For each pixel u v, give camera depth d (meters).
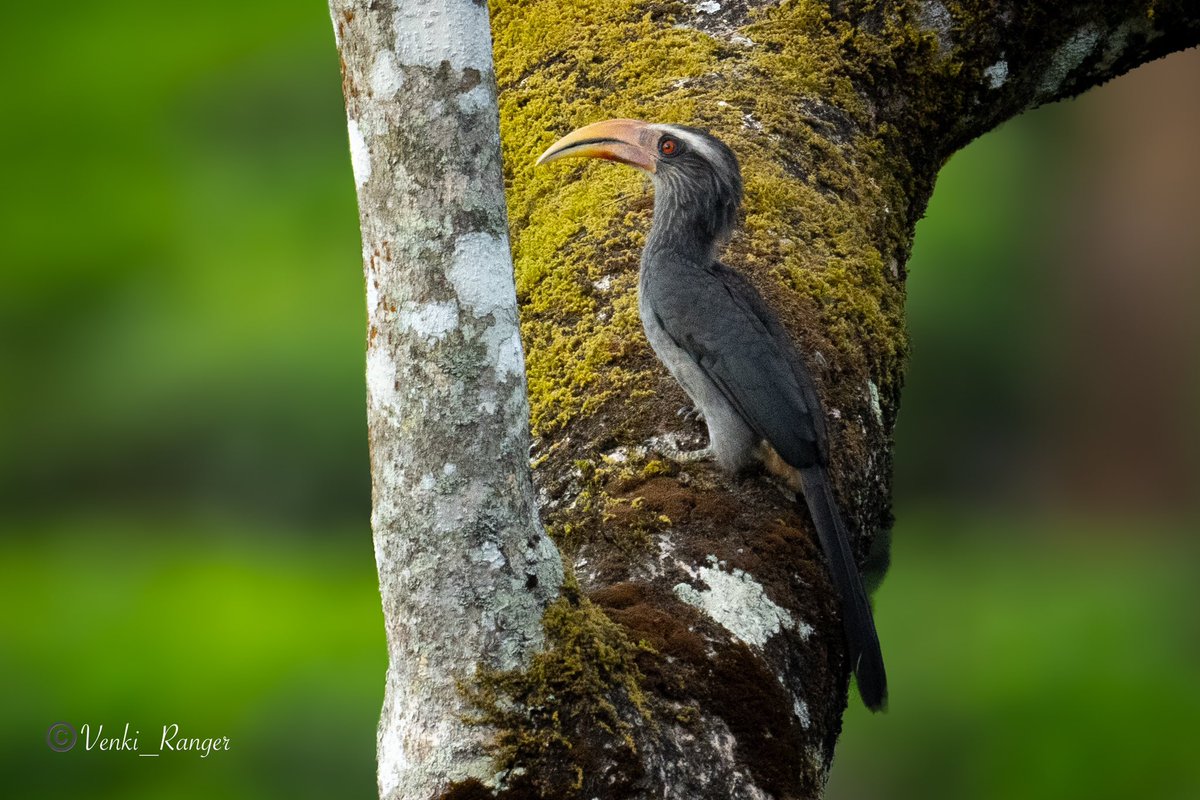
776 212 10.12
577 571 8.09
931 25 11.16
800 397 8.94
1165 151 26.70
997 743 18.91
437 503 6.93
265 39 23.19
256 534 19.59
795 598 8.13
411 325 7.02
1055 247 26.14
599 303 9.84
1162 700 19.20
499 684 6.85
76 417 21.02
